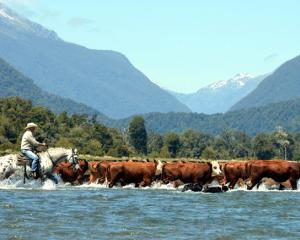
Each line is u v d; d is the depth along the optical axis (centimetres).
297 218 2722
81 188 4312
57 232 2211
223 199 3562
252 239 2169
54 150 3934
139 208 2986
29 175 3856
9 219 2475
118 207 3003
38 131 14325
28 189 3819
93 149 15412
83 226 2364
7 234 2142
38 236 2122
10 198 3244
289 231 2344
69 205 3022
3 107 16825
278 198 3684
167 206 3108
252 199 3594
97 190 4100
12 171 3866
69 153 3953
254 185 4575
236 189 4650
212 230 2348
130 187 4594
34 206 2923
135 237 2159
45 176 3900
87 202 3192
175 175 4588
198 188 4162
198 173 4572
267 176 4566
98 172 4916
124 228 2345
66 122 17738
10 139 14662
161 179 4631
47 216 2595
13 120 16012
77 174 4866
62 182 4844
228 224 2508
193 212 2880
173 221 2562
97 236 2158
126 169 4566
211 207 3112
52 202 3130
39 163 3853
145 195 3741
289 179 4575
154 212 2844
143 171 4597
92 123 18562
